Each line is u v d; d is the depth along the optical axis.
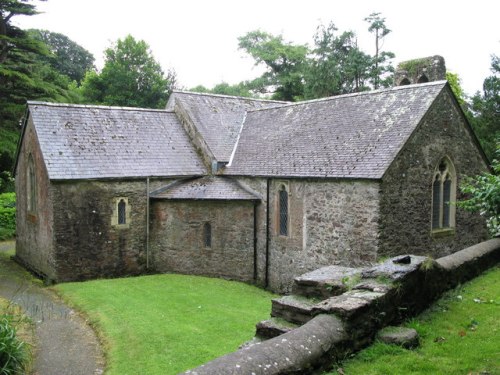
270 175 18.23
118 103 52.31
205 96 24.98
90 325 13.06
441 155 16.67
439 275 9.53
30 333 12.37
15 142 37.31
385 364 6.40
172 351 10.93
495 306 9.08
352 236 15.41
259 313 14.09
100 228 19.05
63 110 20.73
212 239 19.67
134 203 19.89
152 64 56.88
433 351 6.91
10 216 30.78
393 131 15.93
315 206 16.70
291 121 21.30
